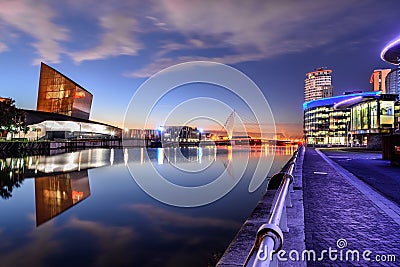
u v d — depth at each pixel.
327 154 32.69
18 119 71.88
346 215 6.13
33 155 54.22
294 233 4.78
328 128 134.88
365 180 11.92
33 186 21.58
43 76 131.62
